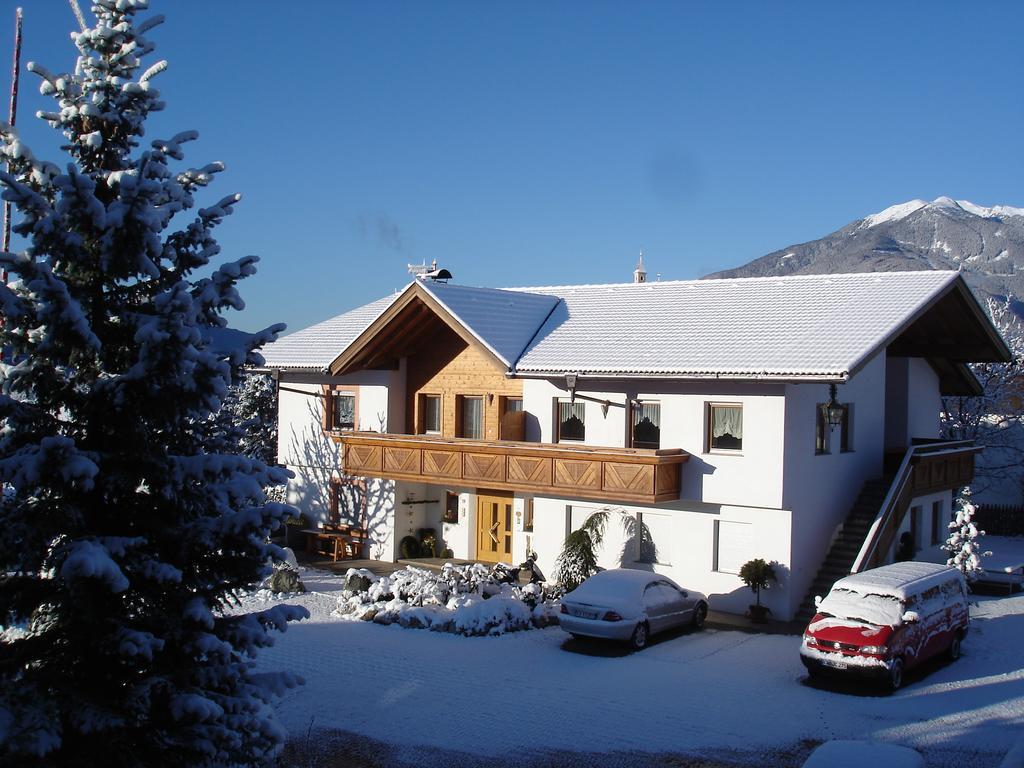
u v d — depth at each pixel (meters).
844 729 15.09
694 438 24.62
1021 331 54.69
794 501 23.53
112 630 9.70
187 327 9.63
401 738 14.64
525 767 13.52
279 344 35.00
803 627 22.59
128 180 9.71
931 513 29.05
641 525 25.86
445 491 31.11
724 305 28.11
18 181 9.72
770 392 23.33
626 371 24.75
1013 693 17.08
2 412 9.86
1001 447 40.12
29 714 9.09
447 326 30.34
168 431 10.96
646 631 20.50
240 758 10.40
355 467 30.09
